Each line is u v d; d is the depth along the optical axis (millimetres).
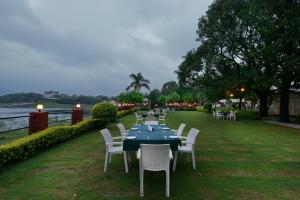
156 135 5781
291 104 28438
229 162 6488
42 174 5336
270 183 4863
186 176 5266
